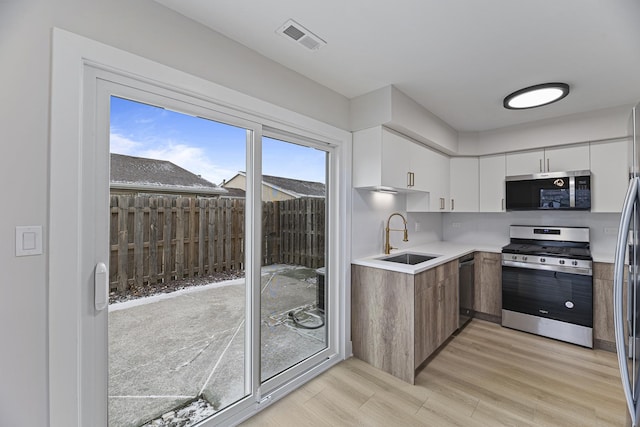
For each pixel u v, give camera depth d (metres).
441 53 1.85
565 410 1.81
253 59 1.81
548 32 1.61
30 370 1.07
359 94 2.48
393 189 2.77
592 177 2.86
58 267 1.12
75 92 1.15
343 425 1.70
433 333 2.42
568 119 2.93
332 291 2.48
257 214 1.89
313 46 1.78
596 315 2.64
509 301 3.10
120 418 1.38
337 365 2.39
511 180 3.26
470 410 1.82
